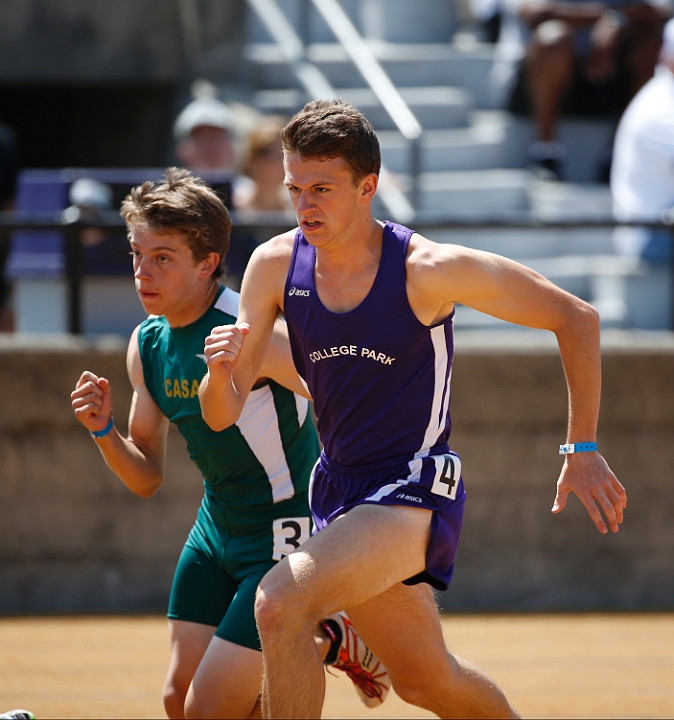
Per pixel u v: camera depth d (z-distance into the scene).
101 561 19.36
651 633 18.06
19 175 25.88
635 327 24.52
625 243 25.14
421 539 9.45
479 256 9.32
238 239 20.11
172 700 11.25
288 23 35.38
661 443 19.75
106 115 33.88
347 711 14.67
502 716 10.44
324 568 8.83
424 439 9.79
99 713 14.12
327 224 9.05
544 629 18.27
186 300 10.83
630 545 19.81
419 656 9.97
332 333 9.48
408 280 9.34
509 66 31.12
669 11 30.33
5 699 14.62
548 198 27.89
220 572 11.43
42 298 20.98
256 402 11.02
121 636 17.72
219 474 11.25
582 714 14.15
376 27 35.38
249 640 10.55
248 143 22.92
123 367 19.08
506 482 19.59
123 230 19.22
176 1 32.22
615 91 30.12
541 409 19.53
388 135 30.75
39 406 19.09
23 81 31.84
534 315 9.36
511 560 19.67
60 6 31.66
